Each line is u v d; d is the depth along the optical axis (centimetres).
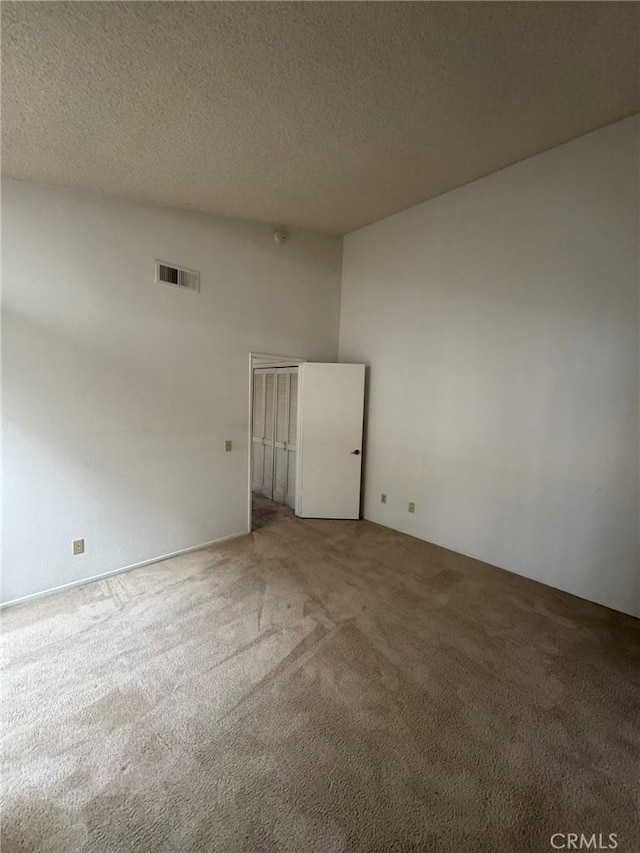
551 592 284
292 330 402
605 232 253
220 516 363
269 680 192
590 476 270
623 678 198
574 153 261
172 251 310
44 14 138
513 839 127
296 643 220
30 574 257
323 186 299
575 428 275
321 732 164
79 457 273
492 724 170
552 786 144
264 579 294
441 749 157
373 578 299
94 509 283
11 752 153
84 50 154
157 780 143
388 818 132
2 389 239
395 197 335
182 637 223
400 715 173
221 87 181
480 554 335
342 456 426
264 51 161
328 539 376
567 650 219
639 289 243
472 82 190
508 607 262
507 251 302
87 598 263
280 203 325
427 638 227
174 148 228
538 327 289
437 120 222
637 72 188
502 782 145
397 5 144
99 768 147
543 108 219
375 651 215
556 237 276
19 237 239
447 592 280
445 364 351
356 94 194
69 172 241
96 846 123
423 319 366
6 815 131
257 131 219
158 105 191
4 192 233
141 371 299
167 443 319
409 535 389
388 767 150
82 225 263
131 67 164
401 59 171
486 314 319
